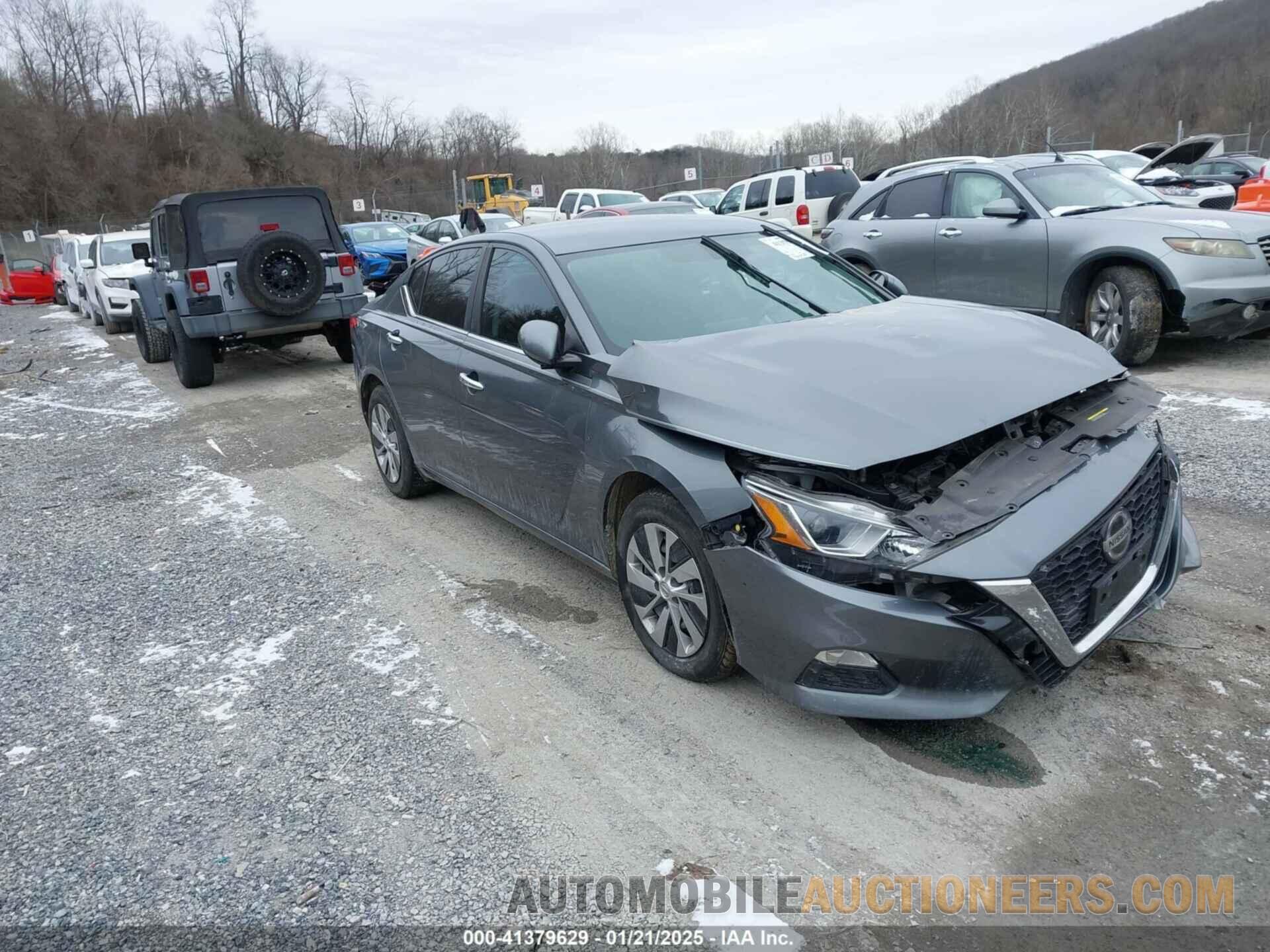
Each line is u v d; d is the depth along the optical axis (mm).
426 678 3734
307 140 71625
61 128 56531
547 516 4184
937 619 2689
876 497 2797
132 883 2699
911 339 3477
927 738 3082
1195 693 3172
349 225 21016
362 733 3373
